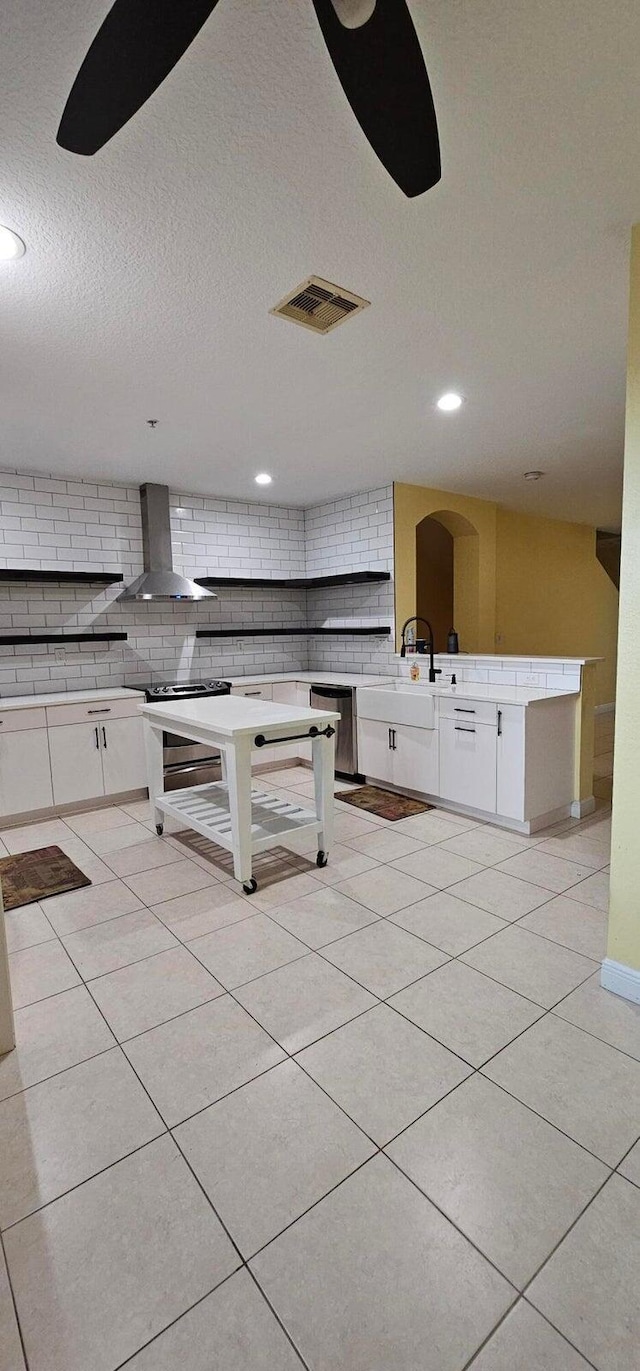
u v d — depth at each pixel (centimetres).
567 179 152
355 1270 115
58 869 312
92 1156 141
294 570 588
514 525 646
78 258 177
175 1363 101
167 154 138
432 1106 152
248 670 559
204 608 526
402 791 436
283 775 514
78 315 211
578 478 475
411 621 477
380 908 259
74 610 453
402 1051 172
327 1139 144
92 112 98
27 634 431
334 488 500
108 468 424
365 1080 161
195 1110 154
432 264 188
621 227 172
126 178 145
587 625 766
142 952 229
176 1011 193
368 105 98
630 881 190
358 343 240
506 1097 155
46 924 253
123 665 480
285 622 587
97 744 414
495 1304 108
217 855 329
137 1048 176
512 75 123
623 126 136
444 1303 109
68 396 287
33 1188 133
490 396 301
